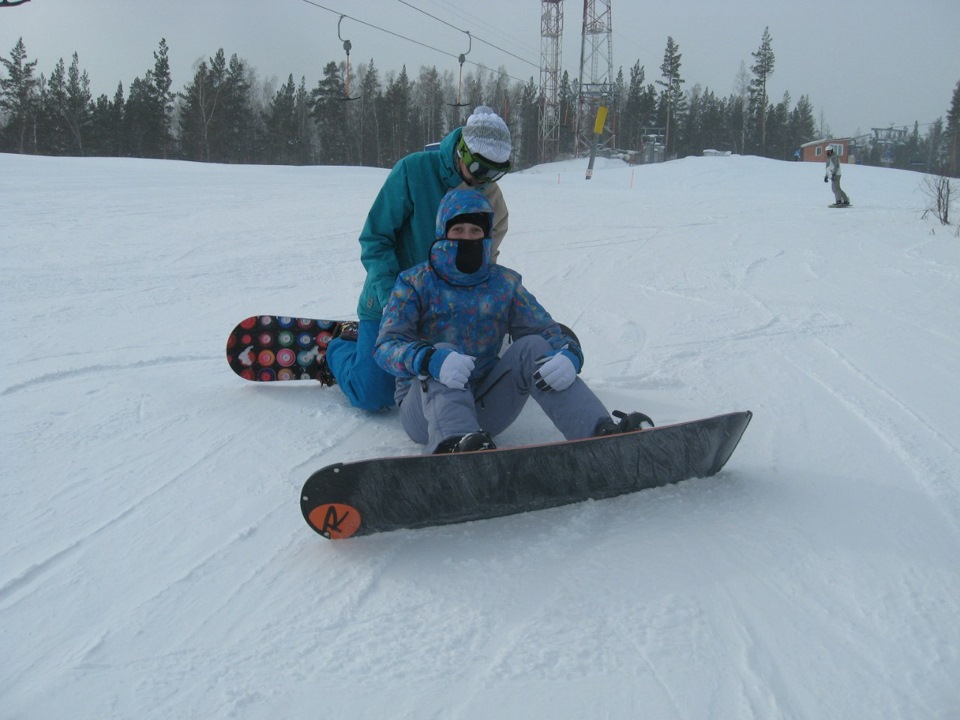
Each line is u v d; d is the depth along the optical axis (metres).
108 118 56.16
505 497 2.41
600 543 2.29
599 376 4.18
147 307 6.02
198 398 3.82
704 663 1.75
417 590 2.08
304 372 3.98
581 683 1.70
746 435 3.24
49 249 8.47
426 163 3.32
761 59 80.38
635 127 75.56
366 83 63.31
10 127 55.75
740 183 26.38
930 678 1.69
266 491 2.76
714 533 2.34
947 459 2.94
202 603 2.05
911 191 22.11
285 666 1.78
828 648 1.80
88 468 2.95
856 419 3.43
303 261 8.09
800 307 5.86
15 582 2.15
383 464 2.21
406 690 1.69
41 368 4.30
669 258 8.37
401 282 2.90
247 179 17.45
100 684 1.73
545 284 6.94
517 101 70.69
